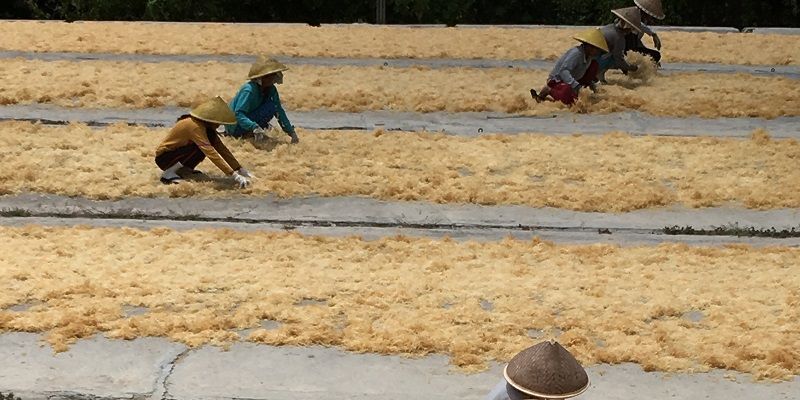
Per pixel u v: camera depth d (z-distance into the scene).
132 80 16.11
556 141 13.80
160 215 11.23
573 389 5.08
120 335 8.08
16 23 21.08
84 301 8.66
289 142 13.47
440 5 30.00
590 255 10.16
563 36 20.34
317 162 12.87
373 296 8.95
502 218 11.35
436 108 15.09
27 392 7.23
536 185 12.27
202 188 11.91
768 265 9.96
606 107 15.15
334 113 14.88
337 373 7.63
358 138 13.80
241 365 7.71
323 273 9.50
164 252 9.98
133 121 14.29
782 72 17.56
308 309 8.61
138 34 19.92
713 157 13.27
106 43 18.81
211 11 29.52
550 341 5.18
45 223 10.91
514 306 8.76
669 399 7.30
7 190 11.73
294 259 9.92
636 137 14.00
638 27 15.66
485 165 12.91
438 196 11.86
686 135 14.22
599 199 11.83
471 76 16.89
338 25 21.61
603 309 8.76
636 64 17.22
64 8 30.02
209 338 8.09
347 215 11.36
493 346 8.00
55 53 18.00
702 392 7.41
